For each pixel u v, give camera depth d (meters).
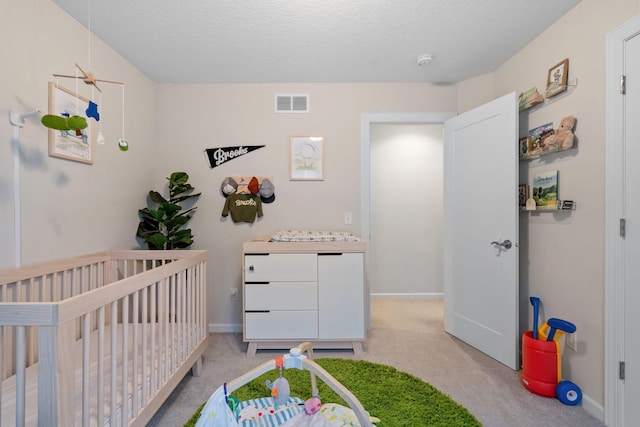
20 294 1.56
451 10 1.90
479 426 1.60
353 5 1.85
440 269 4.06
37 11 1.69
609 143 1.62
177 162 2.97
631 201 1.54
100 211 2.20
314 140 2.98
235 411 1.25
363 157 2.99
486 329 2.44
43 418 0.94
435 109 2.98
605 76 1.64
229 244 2.98
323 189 3.00
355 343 2.46
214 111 2.97
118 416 1.28
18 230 1.58
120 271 2.40
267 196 2.95
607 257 1.63
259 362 2.33
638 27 1.49
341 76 2.84
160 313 1.60
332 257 2.45
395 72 2.76
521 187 2.35
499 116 2.31
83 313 1.05
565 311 1.94
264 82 2.96
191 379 2.09
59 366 0.95
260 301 2.44
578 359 1.83
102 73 2.22
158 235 2.43
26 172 1.63
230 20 1.99
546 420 1.67
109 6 1.84
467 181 2.63
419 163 4.07
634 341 1.53
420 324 3.11
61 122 1.42
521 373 2.15
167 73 2.75
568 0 1.80
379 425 1.59
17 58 1.58
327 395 1.87
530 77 2.26
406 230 4.07
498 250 2.33
